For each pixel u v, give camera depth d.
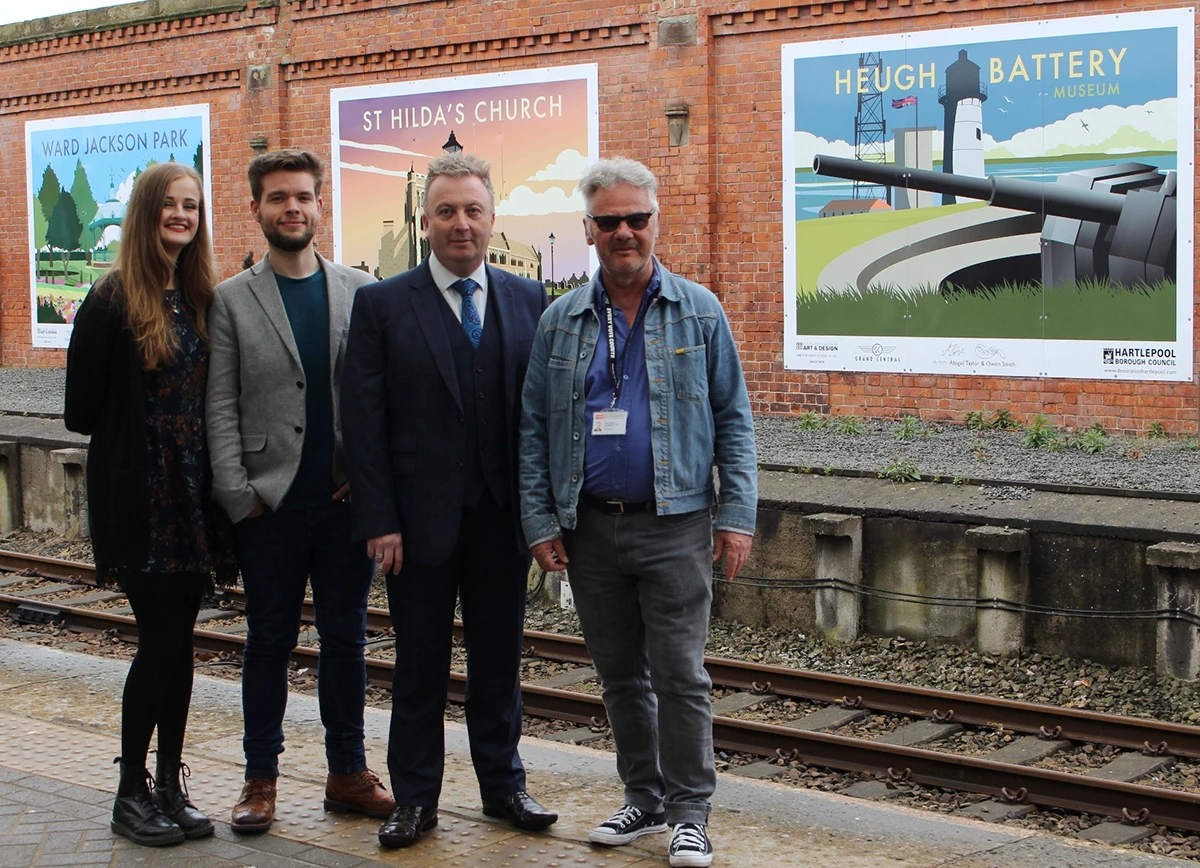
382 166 17.77
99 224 21.20
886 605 8.98
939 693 7.40
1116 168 12.80
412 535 4.54
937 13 13.57
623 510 4.38
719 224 15.07
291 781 5.27
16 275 22.44
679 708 4.39
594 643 4.57
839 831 4.69
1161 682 7.83
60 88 21.36
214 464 4.64
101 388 4.55
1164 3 12.48
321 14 18.09
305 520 4.77
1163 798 5.77
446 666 4.68
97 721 6.42
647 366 4.36
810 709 7.67
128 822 4.58
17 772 5.29
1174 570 7.81
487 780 4.76
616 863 4.38
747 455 4.46
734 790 5.14
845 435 12.80
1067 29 12.92
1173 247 12.53
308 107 18.45
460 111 16.95
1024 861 4.38
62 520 13.77
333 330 4.77
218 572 4.74
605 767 5.55
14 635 9.77
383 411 4.56
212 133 19.56
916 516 8.85
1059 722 7.04
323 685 4.88
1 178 22.41
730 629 9.49
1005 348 13.43
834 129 14.25
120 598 10.80
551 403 4.47
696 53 14.94
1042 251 13.18
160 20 19.84
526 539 4.53
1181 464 10.41
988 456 11.09
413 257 17.55
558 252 16.30
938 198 13.72
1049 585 8.41
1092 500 8.87
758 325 14.92
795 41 14.40
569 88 16.02
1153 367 12.68
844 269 14.31
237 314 4.68
